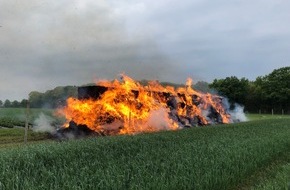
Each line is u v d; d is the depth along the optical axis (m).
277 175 11.99
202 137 19.52
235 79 98.12
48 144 14.80
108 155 12.23
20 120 34.16
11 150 12.98
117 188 8.31
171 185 8.98
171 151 13.74
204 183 9.95
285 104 97.00
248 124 35.75
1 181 8.53
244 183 12.66
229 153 13.69
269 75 106.38
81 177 8.78
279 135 21.89
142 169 9.91
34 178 8.70
